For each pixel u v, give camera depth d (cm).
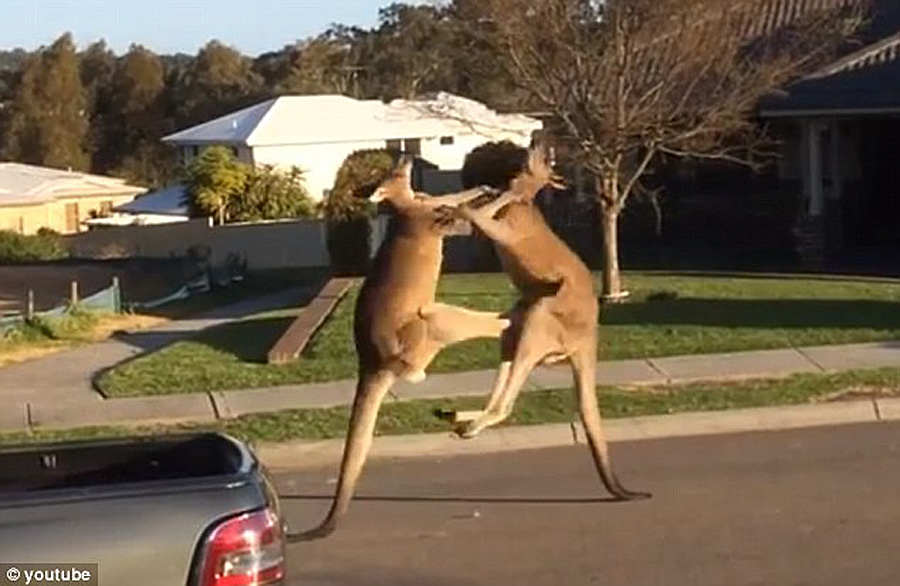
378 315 1089
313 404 1684
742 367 1792
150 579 525
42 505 523
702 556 1083
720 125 2441
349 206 3534
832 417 1580
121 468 666
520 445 1511
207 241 4978
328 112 6241
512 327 1148
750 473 1348
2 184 6656
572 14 2278
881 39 3284
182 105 9275
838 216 3231
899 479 1305
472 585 1034
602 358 1862
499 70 2434
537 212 1148
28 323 2569
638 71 2297
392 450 1492
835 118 3183
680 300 2336
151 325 2800
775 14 3253
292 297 3366
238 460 604
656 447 1487
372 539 1169
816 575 1026
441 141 5934
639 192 3078
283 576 545
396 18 5284
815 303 2259
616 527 1177
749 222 3403
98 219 6353
